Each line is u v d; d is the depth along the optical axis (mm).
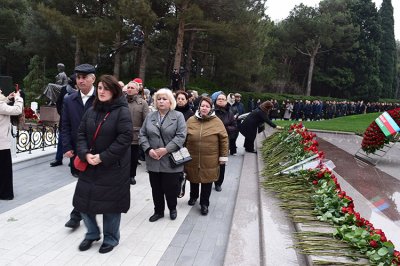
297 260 3445
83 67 4125
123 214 4848
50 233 4090
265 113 9727
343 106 30375
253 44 25000
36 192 5508
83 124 3600
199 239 4188
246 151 10156
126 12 19219
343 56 41625
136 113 6113
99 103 3551
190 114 5883
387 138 8914
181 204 5445
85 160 3447
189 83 27438
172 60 30531
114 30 21109
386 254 3076
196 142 4820
